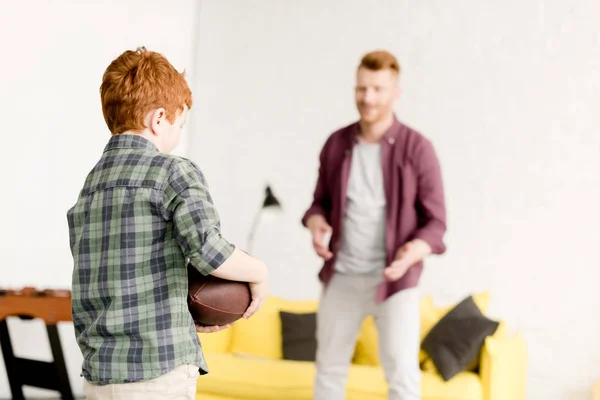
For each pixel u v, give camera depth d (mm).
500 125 4285
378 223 3307
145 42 4945
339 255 3381
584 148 4094
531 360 4129
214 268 1515
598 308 4016
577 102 4125
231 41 5152
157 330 1518
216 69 5188
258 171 4992
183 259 1563
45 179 4488
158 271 1538
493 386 3580
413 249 3146
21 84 4387
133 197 1553
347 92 4742
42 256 4484
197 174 1586
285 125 4930
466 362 3631
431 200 3271
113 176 1592
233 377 3760
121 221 1553
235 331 4406
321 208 3518
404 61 4543
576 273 4074
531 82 4227
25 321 4520
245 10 5125
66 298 3668
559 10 4191
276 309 4441
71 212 1655
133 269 1533
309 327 4250
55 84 4512
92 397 1546
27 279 4426
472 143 4340
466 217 4328
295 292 4789
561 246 4113
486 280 4258
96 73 4684
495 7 4336
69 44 4566
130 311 1521
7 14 4328
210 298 1621
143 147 1626
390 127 3334
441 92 4430
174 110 1682
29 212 4434
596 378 3990
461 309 3914
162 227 1545
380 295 3242
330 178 3467
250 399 3713
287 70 4953
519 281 4188
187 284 1581
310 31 4887
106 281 1543
